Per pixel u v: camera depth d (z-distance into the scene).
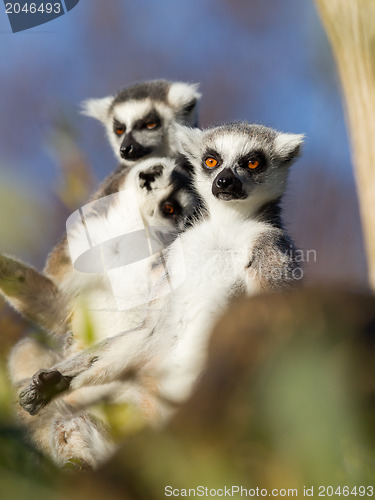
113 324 9.98
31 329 11.16
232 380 3.25
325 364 3.16
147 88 14.46
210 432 3.25
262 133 10.29
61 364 8.65
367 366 3.15
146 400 8.05
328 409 3.16
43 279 10.73
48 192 13.08
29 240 12.53
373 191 10.25
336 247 16.59
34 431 8.63
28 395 8.30
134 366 8.61
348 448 3.23
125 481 3.22
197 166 10.34
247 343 3.27
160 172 10.29
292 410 3.15
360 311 3.24
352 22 9.87
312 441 3.18
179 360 8.25
